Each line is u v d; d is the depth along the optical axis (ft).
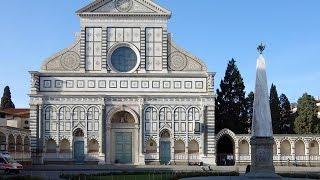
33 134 356.18
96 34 370.73
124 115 366.02
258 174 181.88
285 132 447.01
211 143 360.07
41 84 363.15
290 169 318.65
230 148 395.75
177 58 369.71
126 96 362.74
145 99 363.56
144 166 336.08
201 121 361.92
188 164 358.23
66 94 361.30
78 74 363.76
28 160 356.38
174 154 360.48
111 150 361.71
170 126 362.33
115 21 371.97
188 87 365.81
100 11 370.94
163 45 370.12
